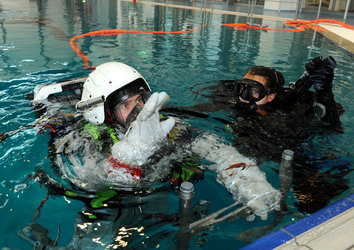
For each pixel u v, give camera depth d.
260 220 1.45
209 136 2.17
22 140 2.13
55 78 3.64
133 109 2.06
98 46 5.66
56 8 12.39
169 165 1.84
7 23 7.97
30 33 6.70
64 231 1.38
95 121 2.21
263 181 1.70
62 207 1.52
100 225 1.42
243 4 18.20
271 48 6.13
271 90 2.52
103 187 1.67
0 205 1.53
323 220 1.35
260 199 1.58
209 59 4.93
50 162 1.88
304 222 1.33
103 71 2.21
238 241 1.32
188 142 2.06
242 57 5.20
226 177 1.76
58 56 4.77
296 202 1.58
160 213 1.49
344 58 5.41
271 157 2.02
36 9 11.71
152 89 3.30
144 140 1.80
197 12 13.32
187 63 4.60
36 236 1.35
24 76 3.65
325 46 6.60
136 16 11.05
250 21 10.70
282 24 10.40
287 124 2.45
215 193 1.65
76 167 1.82
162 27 8.55
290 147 2.14
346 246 1.20
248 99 2.56
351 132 2.42
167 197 1.61
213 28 8.73
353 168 1.92
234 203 1.57
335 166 1.93
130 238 1.35
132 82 2.13
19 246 1.29
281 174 1.81
